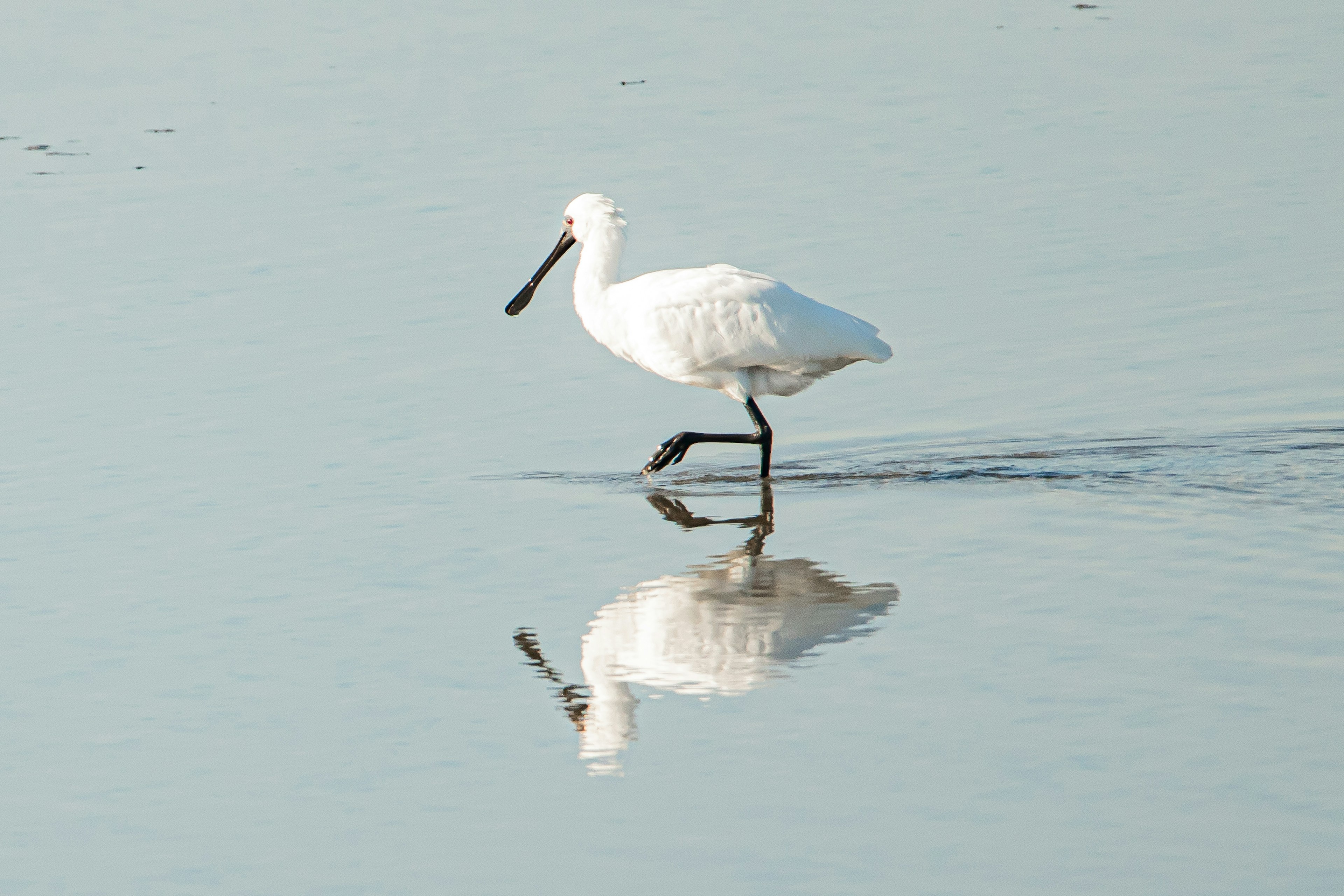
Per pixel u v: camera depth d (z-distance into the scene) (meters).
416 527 13.92
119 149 29.44
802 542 13.21
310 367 18.67
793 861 8.15
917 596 11.80
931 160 27.11
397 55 36.69
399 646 11.32
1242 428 15.43
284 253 23.28
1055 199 24.42
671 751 9.49
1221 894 7.63
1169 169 25.83
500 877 8.16
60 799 9.24
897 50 35.97
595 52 36.59
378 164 27.94
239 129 30.66
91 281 22.12
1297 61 33.22
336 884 8.19
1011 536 13.02
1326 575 11.66
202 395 17.77
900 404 17.09
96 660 11.23
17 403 17.61
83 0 42.75
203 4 42.56
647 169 27.02
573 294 16.86
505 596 12.24
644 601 12.01
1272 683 9.85
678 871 8.12
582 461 15.80
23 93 33.97
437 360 18.92
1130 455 14.99
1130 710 9.59
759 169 26.78
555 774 9.30
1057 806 8.52
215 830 8.82
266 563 13.10
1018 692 9.97
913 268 21.44
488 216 24.73
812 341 15.27
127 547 13.55
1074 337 18.61
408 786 9.23
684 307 15.27
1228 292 19.72
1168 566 12.05
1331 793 8.48
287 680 10.80
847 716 9.80
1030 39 36.66
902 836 8.33
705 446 16.41
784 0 41.94
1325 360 17.12
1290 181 24.69
